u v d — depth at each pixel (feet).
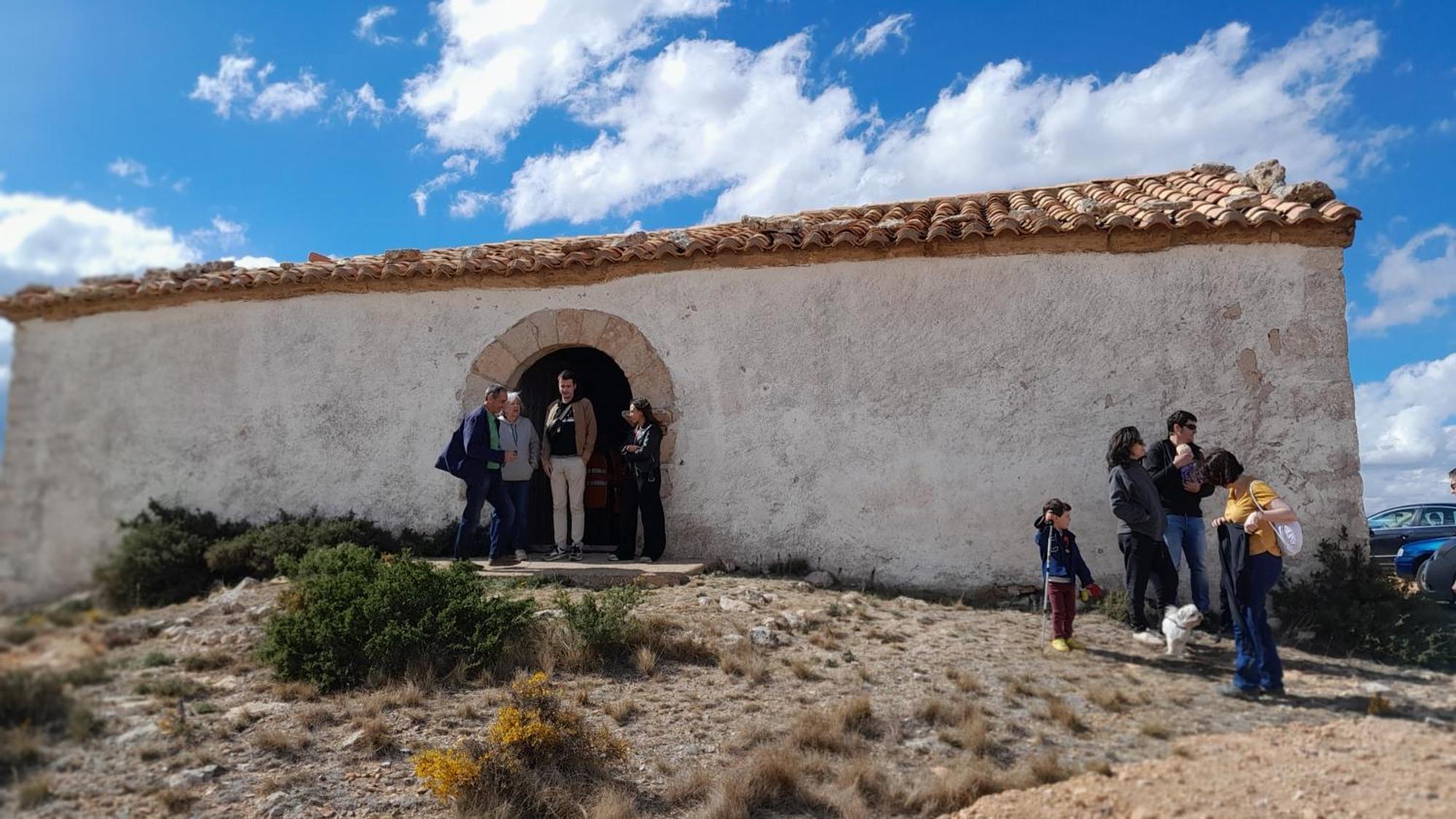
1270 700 18.03
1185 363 26.17
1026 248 27.53
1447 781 13.52
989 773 14.53
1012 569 26.89
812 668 19.60
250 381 33.09
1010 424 27.32
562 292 31.53
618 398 43.16
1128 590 22.71
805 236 29.14
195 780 13.46
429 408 31.86
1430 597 24.49
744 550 29.01
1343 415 25.02
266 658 18.66
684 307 30.40
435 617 19.38
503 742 14.60
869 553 28.04
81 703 7.22
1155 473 23.82
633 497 29.35
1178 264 26.45
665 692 18.13
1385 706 17.20
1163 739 16.03
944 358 28.02
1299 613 23.47
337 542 28.63
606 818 13.35
